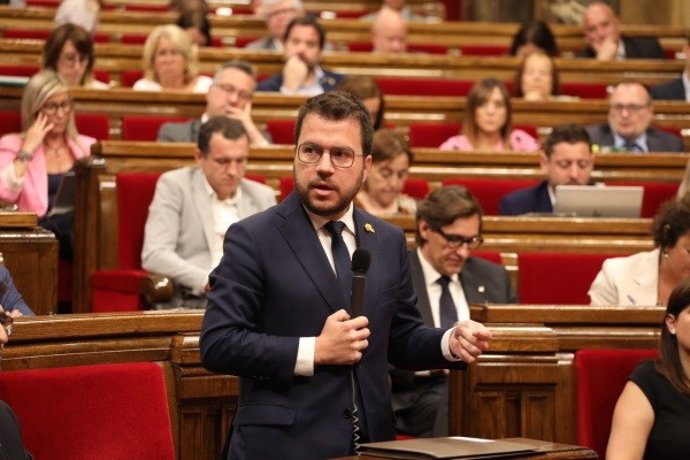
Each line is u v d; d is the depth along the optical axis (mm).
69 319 9148
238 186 15945
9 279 11359
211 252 15562
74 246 16859
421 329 8812
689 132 23984
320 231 8484
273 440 8156
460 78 26859
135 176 16328
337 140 8172
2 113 19172
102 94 20375
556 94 24750
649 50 30172
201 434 9812
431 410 13039
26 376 8688
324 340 8031
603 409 10789
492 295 13969
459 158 19516
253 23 30266
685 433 10141
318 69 24938
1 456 7613
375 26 28125
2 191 16906
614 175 20094
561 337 10945
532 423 10758
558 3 37562
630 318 11078
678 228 12617
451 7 40656
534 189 18297
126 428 9008
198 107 20844
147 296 14742
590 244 16016
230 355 8047
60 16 25297
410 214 16219
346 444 8242
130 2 33750
